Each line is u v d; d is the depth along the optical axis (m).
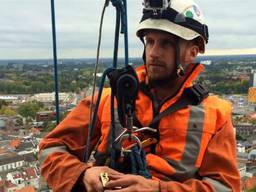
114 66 1.35
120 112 1.30
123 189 1.25
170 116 1.37
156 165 1.34
